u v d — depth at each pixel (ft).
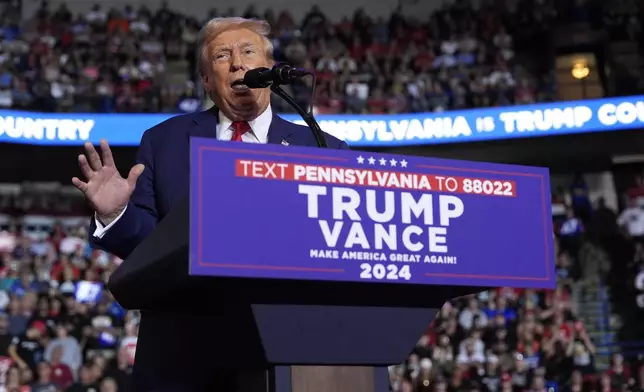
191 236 5.83
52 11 73.05
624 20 68.90
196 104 58.23
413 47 67.82
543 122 56.90
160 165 8.55
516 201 6.85
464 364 42.45
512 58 67.92
